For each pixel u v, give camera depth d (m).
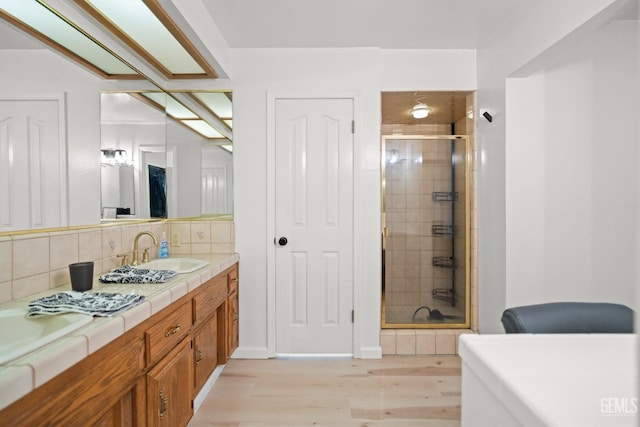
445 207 3.15
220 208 2.83
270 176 2.78
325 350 2.81
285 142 2.79
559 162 2.36
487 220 2.67
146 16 1.88
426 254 3.14
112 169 2.03
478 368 0.77
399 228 3.15
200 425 1.90
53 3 1.54
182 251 2.79
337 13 2.28
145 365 1.35
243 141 2.78
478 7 2.21
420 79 2.83
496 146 2.52
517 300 2.38
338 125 2.79
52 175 1.55
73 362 0.92
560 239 2.37
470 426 0.81
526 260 2.38
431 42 2.71
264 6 2.18
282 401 2.14
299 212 2.80
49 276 1.52
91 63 1.82
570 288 2.36
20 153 1.38
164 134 2.75
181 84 2.77
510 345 0.85
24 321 1.18
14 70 1.34
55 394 0.88
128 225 2.20
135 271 1.87
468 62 2.83
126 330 1.17
